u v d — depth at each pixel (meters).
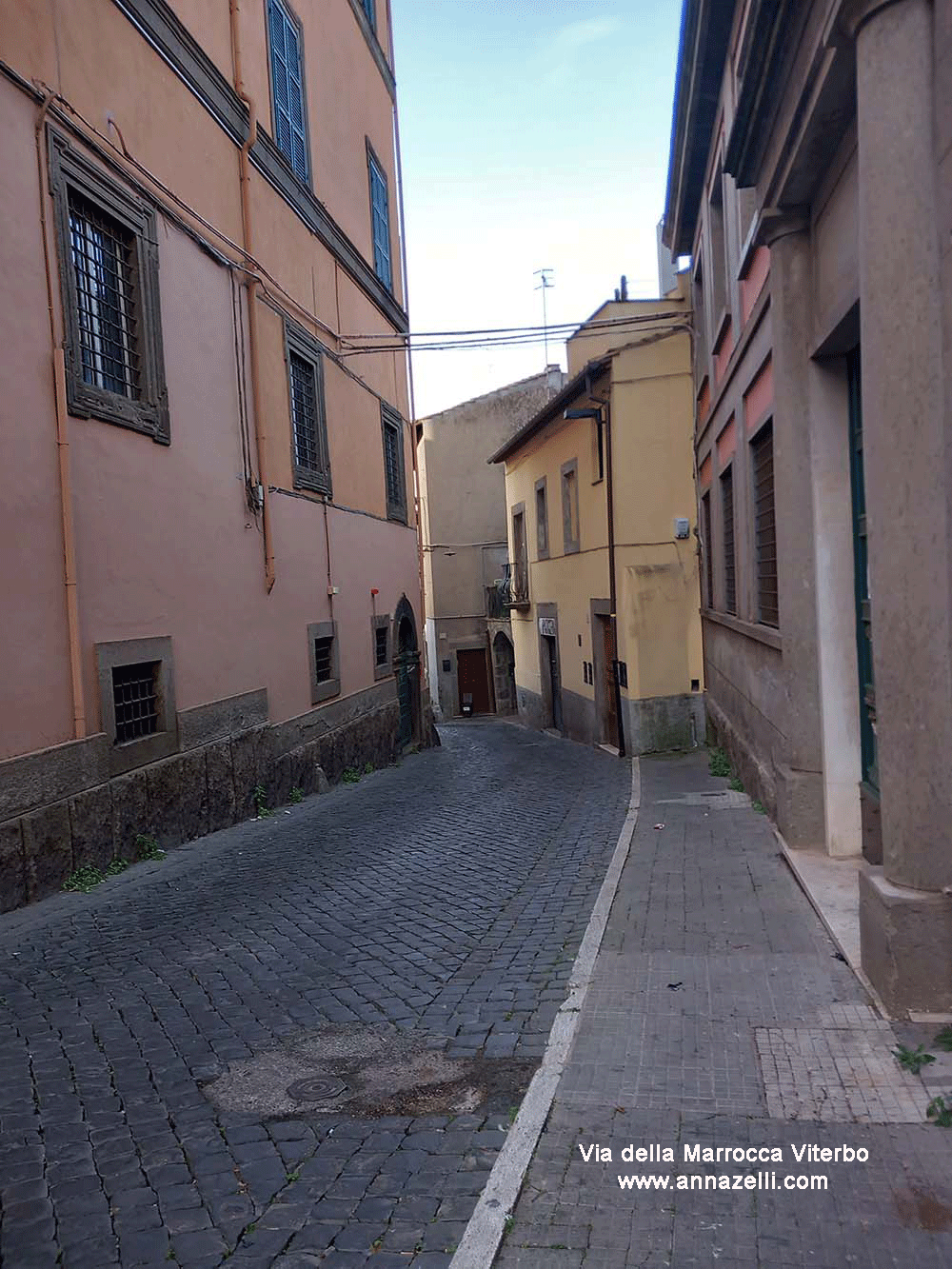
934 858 4.30
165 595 9.53
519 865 8.56
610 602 18.41
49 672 7.57
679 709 17.36
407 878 8.17
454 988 5.36
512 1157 3.44
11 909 6.98
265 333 12.43
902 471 4.20
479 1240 2.97
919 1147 3.38
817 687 7.20
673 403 17.38
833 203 6.03
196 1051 4.56
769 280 7.58
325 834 10.25
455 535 36.59
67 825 7.67
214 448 10.80
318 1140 3.68
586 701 21.08
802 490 7.13
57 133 7.83
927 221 4.09
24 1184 3.40
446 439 36.50
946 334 4.04
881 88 4.16
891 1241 2.91
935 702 4.21
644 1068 4.09
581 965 5.42
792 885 6.79
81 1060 4.47
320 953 6.08
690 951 5.53
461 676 36.75
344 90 16.77
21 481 7.29
